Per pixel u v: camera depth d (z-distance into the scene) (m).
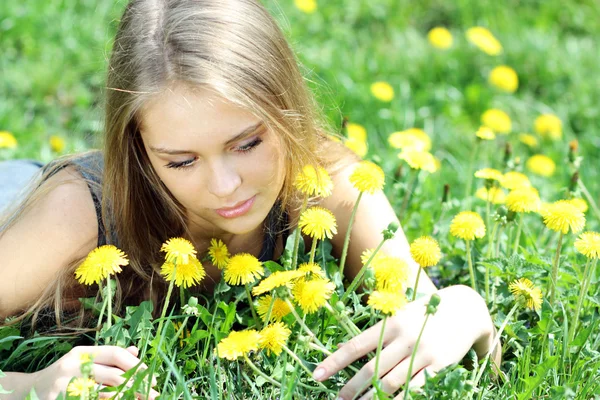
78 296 1.61
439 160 2.26
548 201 2.04
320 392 1.49
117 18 1.74
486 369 1.51
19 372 1.50
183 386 1.41
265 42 1.53
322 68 2.56
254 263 1.50
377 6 3.03
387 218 1.63
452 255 1.74
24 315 1.57
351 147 1.83
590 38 2.97
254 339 1.42
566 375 1.51
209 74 1.46
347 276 1.66
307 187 1.51
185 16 1.50
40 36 2.64
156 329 1.56
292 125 1.54
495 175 1.69
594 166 2.24
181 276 1.49
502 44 2.79
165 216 1.59
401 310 1.47
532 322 1.60
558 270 1.62
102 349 1.46
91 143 2.17
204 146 1.46
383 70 2.63
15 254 1.56
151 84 1.46
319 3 3.00
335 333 1.54
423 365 1.44
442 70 2.69
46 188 1.60
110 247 1.49
